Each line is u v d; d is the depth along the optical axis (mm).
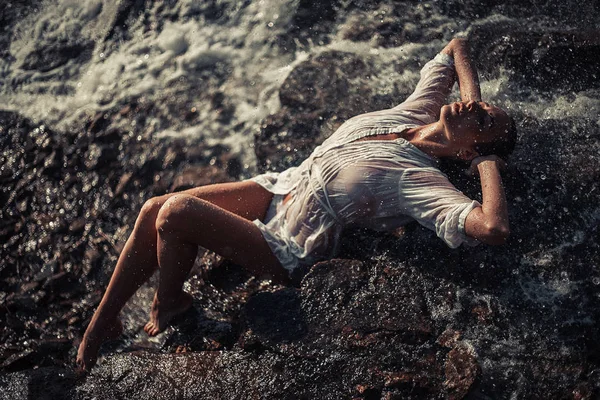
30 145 4738
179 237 3354
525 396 3062
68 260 4168
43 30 5434
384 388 3035
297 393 3076
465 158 3500
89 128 4730
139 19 5305
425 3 4816
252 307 3383
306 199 3494
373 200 3396
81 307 3957
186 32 5125
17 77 5195
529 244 3477
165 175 4418
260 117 4535
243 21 5074
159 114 4719
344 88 4465
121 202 4379
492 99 4172
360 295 3352
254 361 3221
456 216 3178
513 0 4676
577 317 3252
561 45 4223
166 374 3264
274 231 3551
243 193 3723
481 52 4398
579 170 3711
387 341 3178
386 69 4535
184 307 3625
